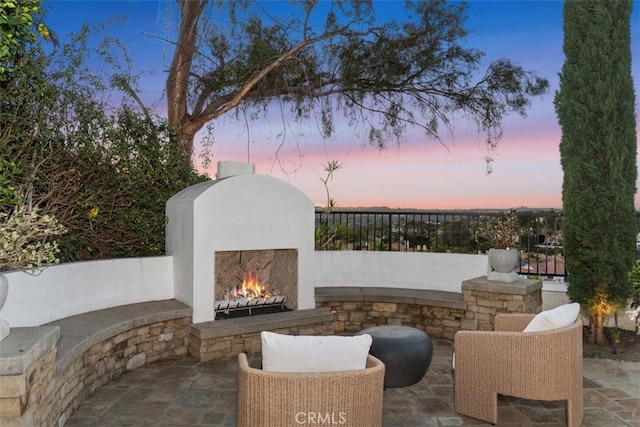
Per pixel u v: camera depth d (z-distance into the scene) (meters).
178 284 5.56
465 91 10.37
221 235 5.38
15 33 3.93
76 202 5.91
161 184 6.77
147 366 4.71
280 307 5.91
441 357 5.22
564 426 3.40
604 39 5.60
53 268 4.44
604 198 5.59
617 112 5.58
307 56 9.65
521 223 6.94
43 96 5.23
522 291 5.45
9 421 2.30
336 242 8.05
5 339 2.65
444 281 6.80
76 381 3.62
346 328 6.44
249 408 2.39
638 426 3.40
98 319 4.51
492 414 3.40
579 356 3.42
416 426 3.39
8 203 4.80
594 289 5.67
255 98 9.66
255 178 5.62
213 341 4.94
